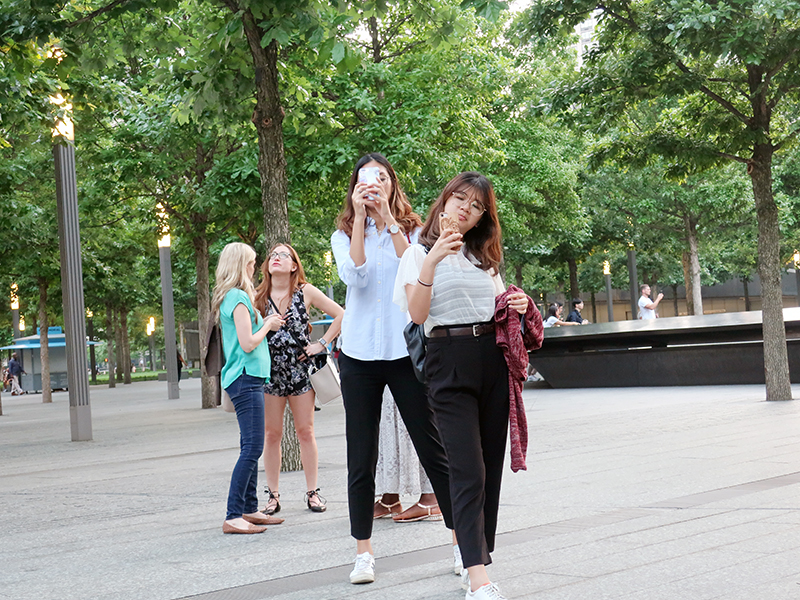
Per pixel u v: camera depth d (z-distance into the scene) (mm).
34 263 24875
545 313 53188
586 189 33562
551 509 5652
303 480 7828
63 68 8758
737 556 4148
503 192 28672
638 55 12156
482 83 20547
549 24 12414
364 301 4312
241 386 5629
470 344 3592
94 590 4207
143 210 19859
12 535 5867
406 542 5039
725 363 17109
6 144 14086
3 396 42031
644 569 3998
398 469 5789
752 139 12547
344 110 15930
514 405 3604
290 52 9789
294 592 3955
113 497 7371
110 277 25328
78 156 18312
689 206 31031
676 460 7539
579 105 13664
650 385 18125
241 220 18062
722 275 49625
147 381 48406
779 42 11438
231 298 5613
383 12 8125
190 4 9805
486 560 3473
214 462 9531
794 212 33469
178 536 5520
